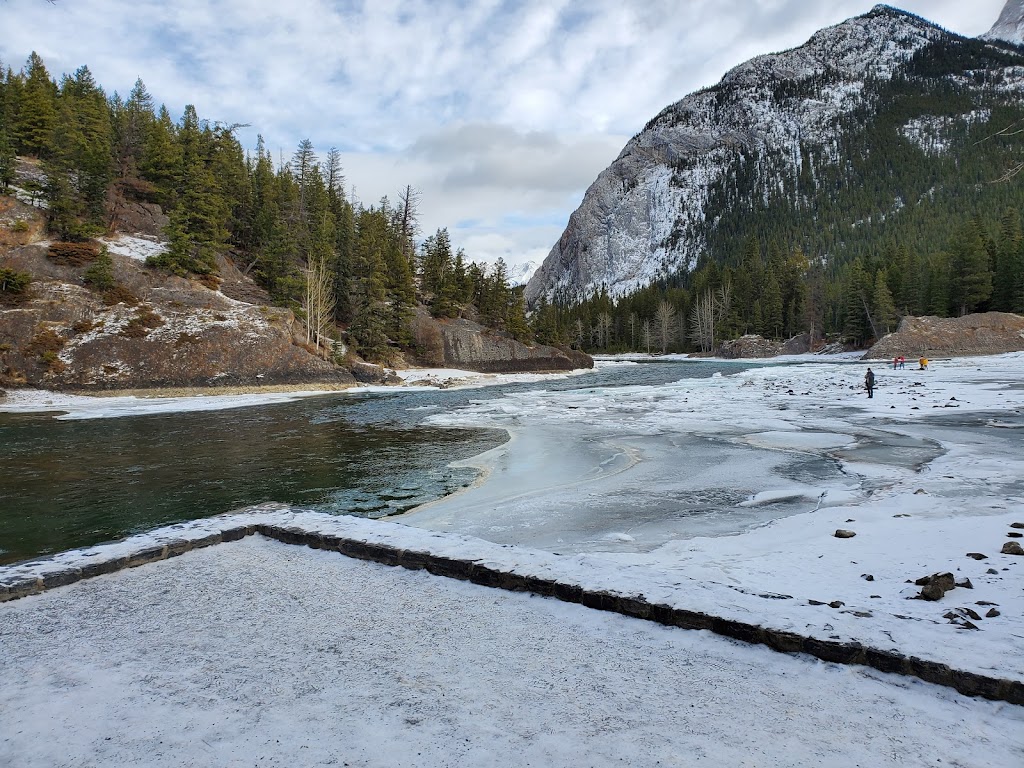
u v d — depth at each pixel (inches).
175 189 2306.8
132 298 1626.5
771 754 111.0
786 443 657.6
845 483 452.8
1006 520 300.5
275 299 2161.7
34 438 826.8
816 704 131.0
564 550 314.5
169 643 165.9
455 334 2527.1
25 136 2203.5
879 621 168.6
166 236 2114.9
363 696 134.2
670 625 176.6
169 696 135.2
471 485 519.5
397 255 2578.7
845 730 120.0
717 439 707.4
